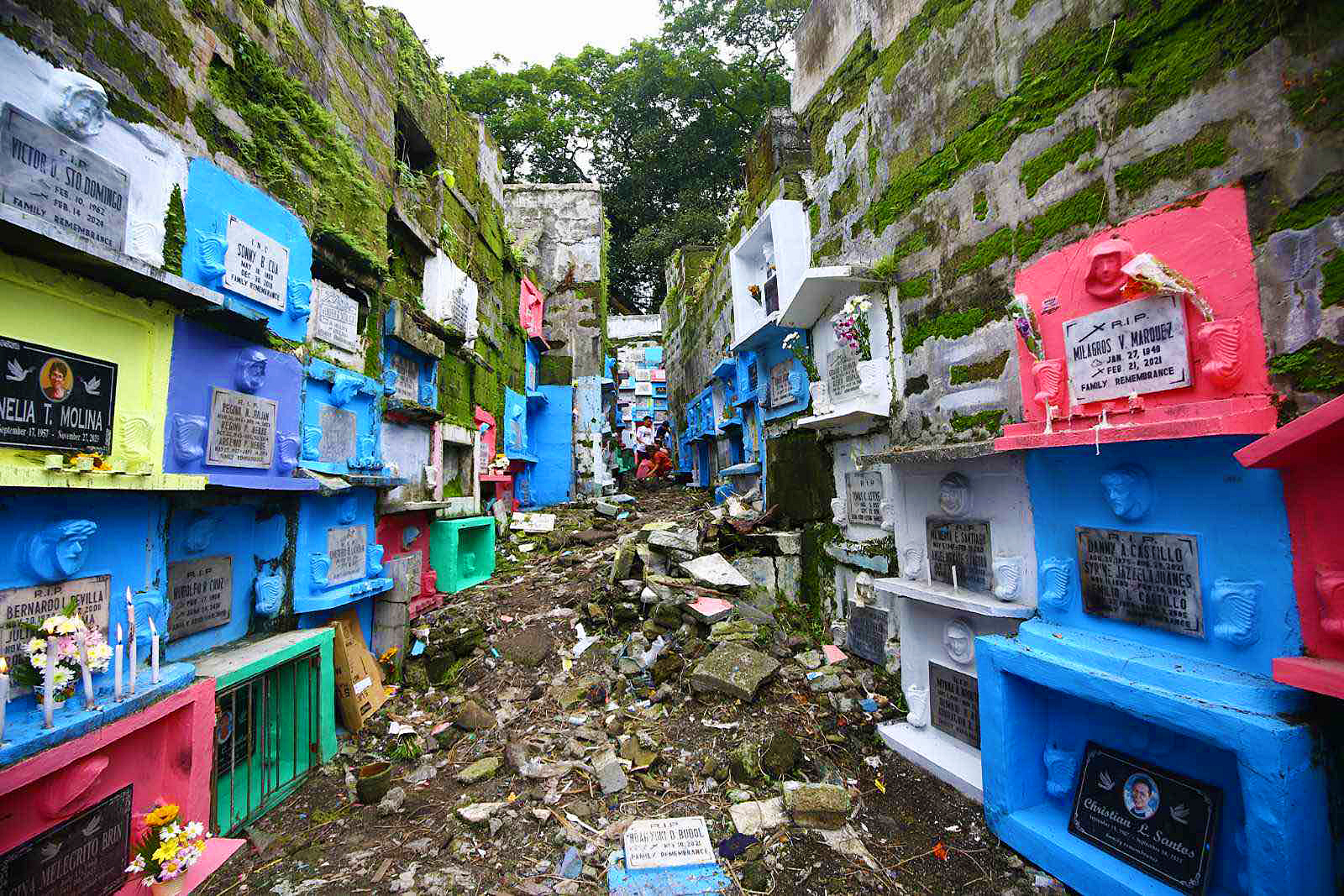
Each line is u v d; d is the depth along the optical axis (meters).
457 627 6.27
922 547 4.69
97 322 3.01
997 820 3.45
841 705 4.86
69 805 2.57
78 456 2.78
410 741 4.58
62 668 2.61
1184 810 2.82
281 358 4.46
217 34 3.95
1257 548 2.59
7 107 2.57
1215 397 2.71
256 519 4.40
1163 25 2.99
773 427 8.05
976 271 4.14
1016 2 3.83
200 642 3.87
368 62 5.94
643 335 24.48
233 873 3.24
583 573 8.02
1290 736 2.30
